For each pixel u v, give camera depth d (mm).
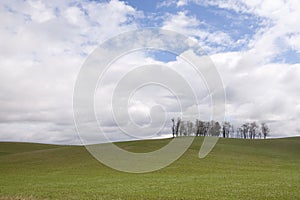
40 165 58062
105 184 33781
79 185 33156
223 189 28469
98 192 27203
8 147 107188
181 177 40406
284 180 35281
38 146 112625
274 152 80938
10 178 42469
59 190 28859
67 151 74125
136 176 42375
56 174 46594
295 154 79875
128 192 27172
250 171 48844
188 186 31000
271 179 36531
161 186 31219
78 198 23953
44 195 25547
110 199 23562
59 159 64062
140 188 29891
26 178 42156
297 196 24422
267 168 53750
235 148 81875
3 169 54781
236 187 29703
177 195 25375
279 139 106625
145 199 23688
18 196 24719
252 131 137750
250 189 28172
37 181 38281
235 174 43938
